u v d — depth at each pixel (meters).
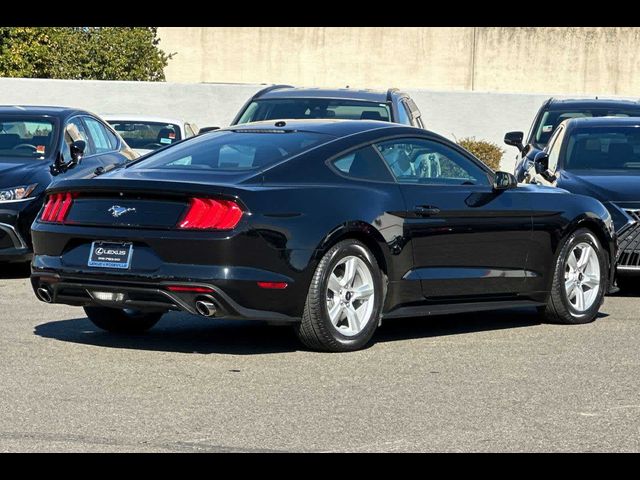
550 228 11.73
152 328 11.36
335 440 7.43
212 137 10.98
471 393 8.75
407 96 19.50
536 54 50.31
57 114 17.00
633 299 14.10
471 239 11.09
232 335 11.02
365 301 10.30
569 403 8.50
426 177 10.99
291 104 18.14
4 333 10.90
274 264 9.64
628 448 7.36
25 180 15.38
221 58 53.12
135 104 35.50
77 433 7.48
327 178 10.23
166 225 9.60
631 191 14.22
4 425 7.64
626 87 49.88
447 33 51.09
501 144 35.47
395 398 8.55
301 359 9.87
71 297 10.05
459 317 12.47
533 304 11.76
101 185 9.83
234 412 8.07
